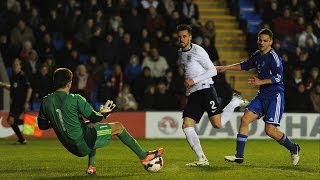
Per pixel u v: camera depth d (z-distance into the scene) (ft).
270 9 263.90
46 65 227.61
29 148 181.57
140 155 118.52
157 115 224.53
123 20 253.85
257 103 131.64
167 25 254.68
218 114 131.34
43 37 245.04
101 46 244.22
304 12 269.85
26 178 115.85
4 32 251.60
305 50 252.42
